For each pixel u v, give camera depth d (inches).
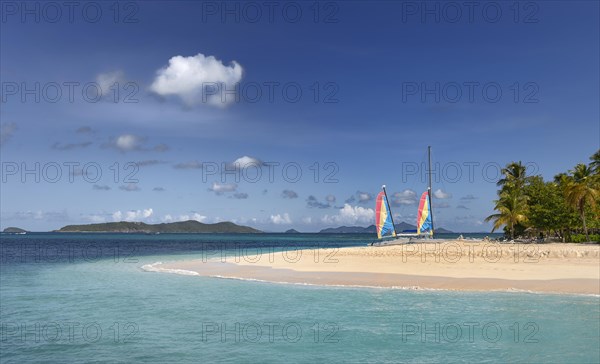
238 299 1042.1
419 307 924.6
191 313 890.7
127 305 978.7
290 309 919.7
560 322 786.2
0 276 1571.1
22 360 609.6
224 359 609.0
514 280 1216.8
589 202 2524.6
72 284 1333.7
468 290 1108.5
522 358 601.6
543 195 2851.9
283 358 612.1
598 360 591.5
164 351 647.8
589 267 1411.2
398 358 607.8
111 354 634.2
